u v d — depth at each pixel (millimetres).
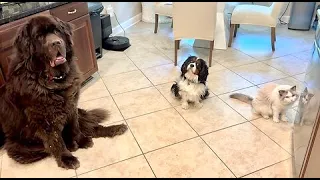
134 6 4613
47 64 1486
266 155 1721
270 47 3549
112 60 3270
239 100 2354
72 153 1767
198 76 2139
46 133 1640
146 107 2289
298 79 2703
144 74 2896
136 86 2646
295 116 1996
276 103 1956
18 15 1766
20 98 1554
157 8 3998
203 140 1871
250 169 1614
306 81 1723
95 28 3092
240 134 1924
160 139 1888
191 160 1694
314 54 1552
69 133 1829
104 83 2715
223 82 2678
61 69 1547
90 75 2682
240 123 2047
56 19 1546
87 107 2291
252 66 3014
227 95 2445
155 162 1683
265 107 2049
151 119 2119
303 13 4000
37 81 1508
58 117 1630
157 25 4180
